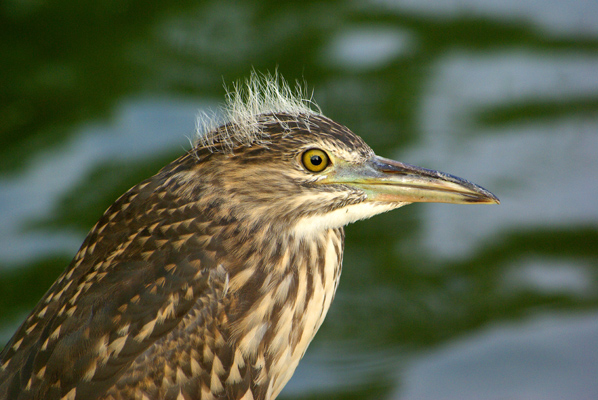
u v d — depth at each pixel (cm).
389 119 1611
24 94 1664
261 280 745
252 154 739
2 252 1329
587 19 1928
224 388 721
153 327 698
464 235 1420
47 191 1437
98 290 714
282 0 1930
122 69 1727
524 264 1363
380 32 1864
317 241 786
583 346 1184
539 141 1555
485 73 1752
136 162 1484
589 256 1380
